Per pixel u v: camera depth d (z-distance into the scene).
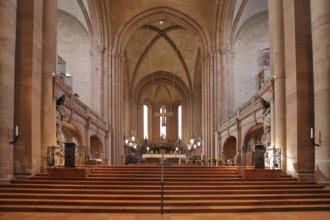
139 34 36.41
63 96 15.66
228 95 26.70
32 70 12.71
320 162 11.32
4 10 11.41
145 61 40.59
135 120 42.69
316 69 11.68
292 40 12.84
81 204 9.34
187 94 42.50
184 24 29.52
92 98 26.78
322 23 11.51
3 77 11.23
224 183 11.39
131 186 10.91
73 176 12.02
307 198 10.12
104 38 27.75
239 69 26.97
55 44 14.95
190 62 39.22
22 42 12.76
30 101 12.57
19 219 8.00
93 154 25.64
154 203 9.32
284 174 12.91
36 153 12.83
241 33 27.17
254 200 9.73
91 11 26.20
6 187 10.77
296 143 12.33
